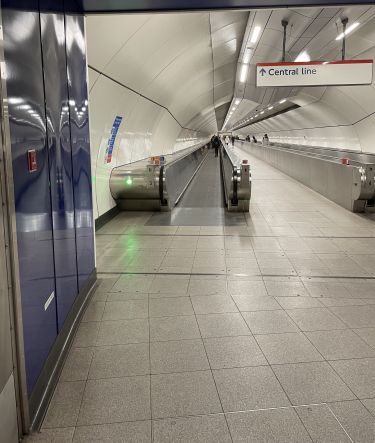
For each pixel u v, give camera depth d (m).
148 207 8.94
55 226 2.90
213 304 3.94
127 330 3.41
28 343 2.25
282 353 3.01
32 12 2.45
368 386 2.60
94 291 4.29
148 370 2.81
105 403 2.46
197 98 16.39
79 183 3.82
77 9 3.82
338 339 3.22
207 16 6.96
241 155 32.19
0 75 1.83
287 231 6.97
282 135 36.03
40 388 2.44
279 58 10.78
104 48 5.77
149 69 8.14
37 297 2.43
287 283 4.52
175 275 4.79
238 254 5.64
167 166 9.28
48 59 2.79
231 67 12.73
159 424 2.27
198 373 2.76
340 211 8.72
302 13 6.96
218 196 11.08
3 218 1.89
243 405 2.42
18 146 2.13
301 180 13.62
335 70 8.00
